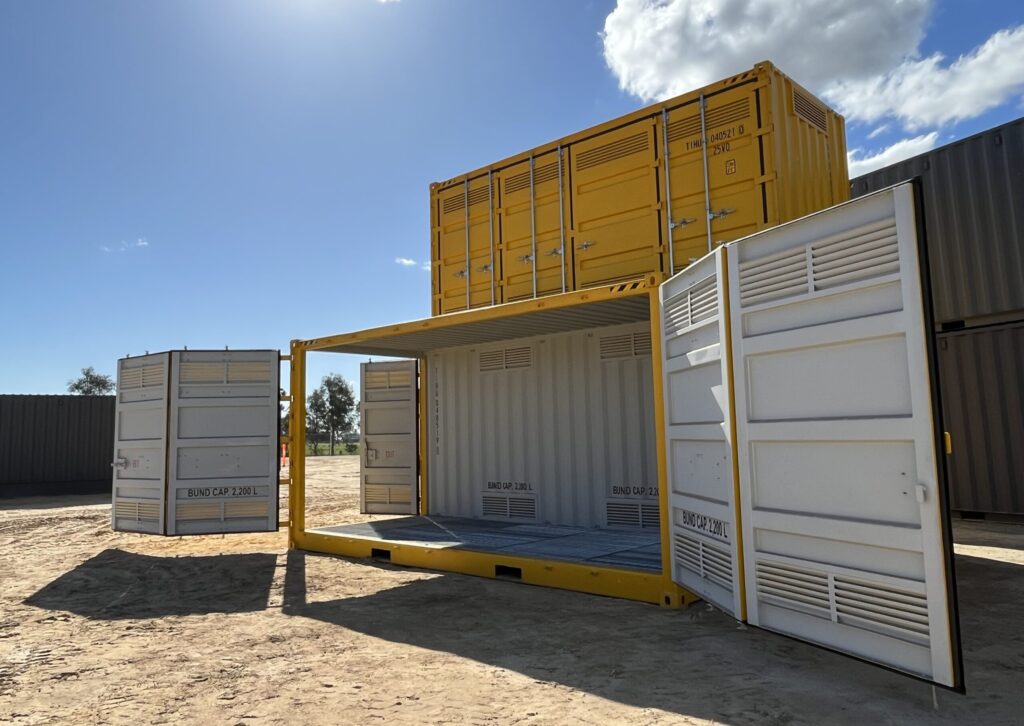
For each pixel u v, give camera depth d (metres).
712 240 6.97
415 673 4.11
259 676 4.13
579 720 3.34
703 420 4.68
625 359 8.09
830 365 3.60
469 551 6.91
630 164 7.73
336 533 8.52
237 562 8.01
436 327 7.35
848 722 3.25
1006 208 9.53
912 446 3.21
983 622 4.98
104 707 3.67
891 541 3.25
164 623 5.50
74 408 18.77
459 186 9.62
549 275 8.41
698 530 4.82
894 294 3.30
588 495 8.31
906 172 10.75
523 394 9.04
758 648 4.38
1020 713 3.34
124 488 8.90
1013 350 9.59
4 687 4.02
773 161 6.58
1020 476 9.42
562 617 5.24
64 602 6.34
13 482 17.78
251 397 8.62
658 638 4.62
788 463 3.83
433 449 10.16
